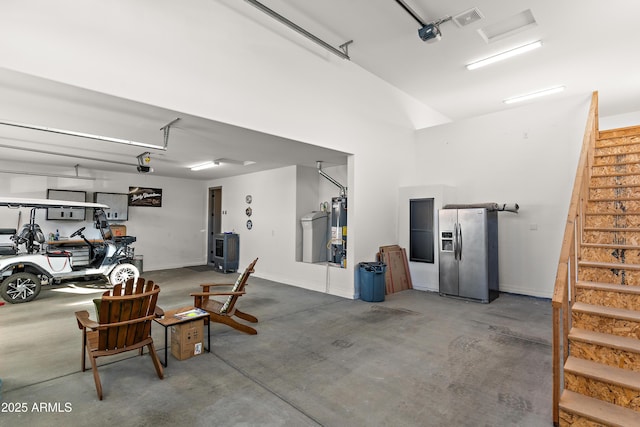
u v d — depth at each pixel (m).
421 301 5.63
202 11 3.81
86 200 7.94
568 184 5.61
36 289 5.59
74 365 3.13
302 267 6.92
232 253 8.74
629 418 2.00
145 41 3.37
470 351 3.48
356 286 5.87
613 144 5.28
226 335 3.96
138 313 2.81
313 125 5.14
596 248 3.38
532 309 5.12
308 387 2.73
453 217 5.87
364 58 5.73
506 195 6.26
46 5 2.81
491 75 6.31
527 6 4.28
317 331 4.11
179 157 6.49
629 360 2.30
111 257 6.55
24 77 2.77
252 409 2.41
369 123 6.23
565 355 2.49
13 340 3.77
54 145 5.39
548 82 6.58
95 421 2.24
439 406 2.45
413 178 7.44
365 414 2.35
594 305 2.83
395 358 3.31
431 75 6.36
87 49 3.01
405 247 6.86
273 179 7.90
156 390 2.67
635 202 3.85
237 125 4.13
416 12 4.45
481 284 5.54
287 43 4.74
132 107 3.49
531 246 5.96
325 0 4.24
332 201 7.00
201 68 3.79
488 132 6.51
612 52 5.37
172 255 9.51
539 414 2.34
